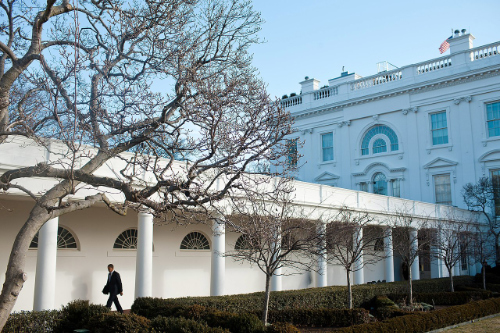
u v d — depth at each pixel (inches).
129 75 433.4
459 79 1322.6
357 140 1521.9
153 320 417.4
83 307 482.6
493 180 1259.8
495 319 711.1
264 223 500.7
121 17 409.1
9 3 365.4
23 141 503.8
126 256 735.1
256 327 430.9
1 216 601.6
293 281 999.0
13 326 435.2
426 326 588.4
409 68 1432.1
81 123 379.2
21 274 299.9
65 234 672.4
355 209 919.0
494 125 1275.8
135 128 378.6
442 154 1346.0
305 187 832.9
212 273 688.4
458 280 1071.0
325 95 1627.7
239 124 388.5
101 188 567.2
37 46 350.0
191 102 384.5
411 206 1116.5
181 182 340.8
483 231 1274.6
